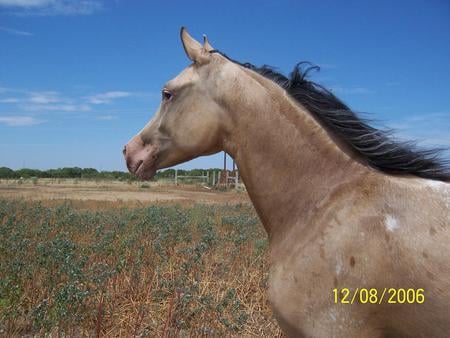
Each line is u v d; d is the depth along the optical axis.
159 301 5.14
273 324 4.86
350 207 2.13
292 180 2.37
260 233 8.79
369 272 1.98
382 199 2.08
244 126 2.47
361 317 2.01
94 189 29.73
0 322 4.07
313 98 2.42
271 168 2.42
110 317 4.64
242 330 4.70
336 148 2.32
